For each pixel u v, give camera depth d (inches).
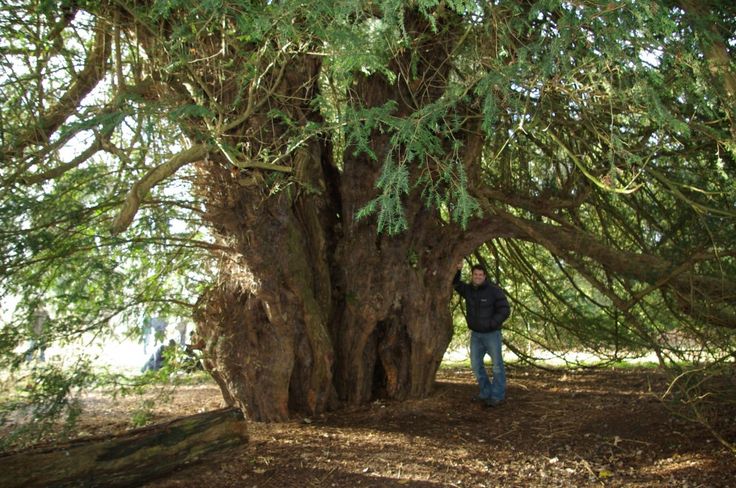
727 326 246.7
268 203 239.1
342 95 259.0
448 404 285.1
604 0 163.6
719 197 252.5
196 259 256.8
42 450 158.1
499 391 289.9
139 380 222.4
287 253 245.4
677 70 186.2
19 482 150.6
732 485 191.6
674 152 255.4
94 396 328.5
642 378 357.1
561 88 192.4
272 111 200.5
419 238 277.9
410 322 277.1
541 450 229.0
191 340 264.2
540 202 299.7
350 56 157.5
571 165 298.7
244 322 252.1
